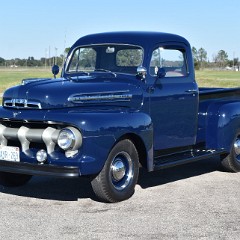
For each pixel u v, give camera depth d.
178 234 5.11
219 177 8.05
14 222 5.49
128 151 6.42
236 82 46.38
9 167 6.22
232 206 6.23
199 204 6.30
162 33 7.53
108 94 6.51
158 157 7.31
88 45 7.59
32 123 6.18
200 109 8.18
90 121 5.93
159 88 7.15
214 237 5.03
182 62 7.63
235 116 8.24
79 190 7.01
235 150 8.35
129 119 6.34
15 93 6.37
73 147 5.89
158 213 5.88
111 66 7.30
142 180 7.71
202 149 8.16
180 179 7.82
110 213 5.86
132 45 7.20
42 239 4.94
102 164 6.01
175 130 7.46
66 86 6.32
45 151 6.05
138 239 4.95
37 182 7.52
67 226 5.35
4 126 6.44
